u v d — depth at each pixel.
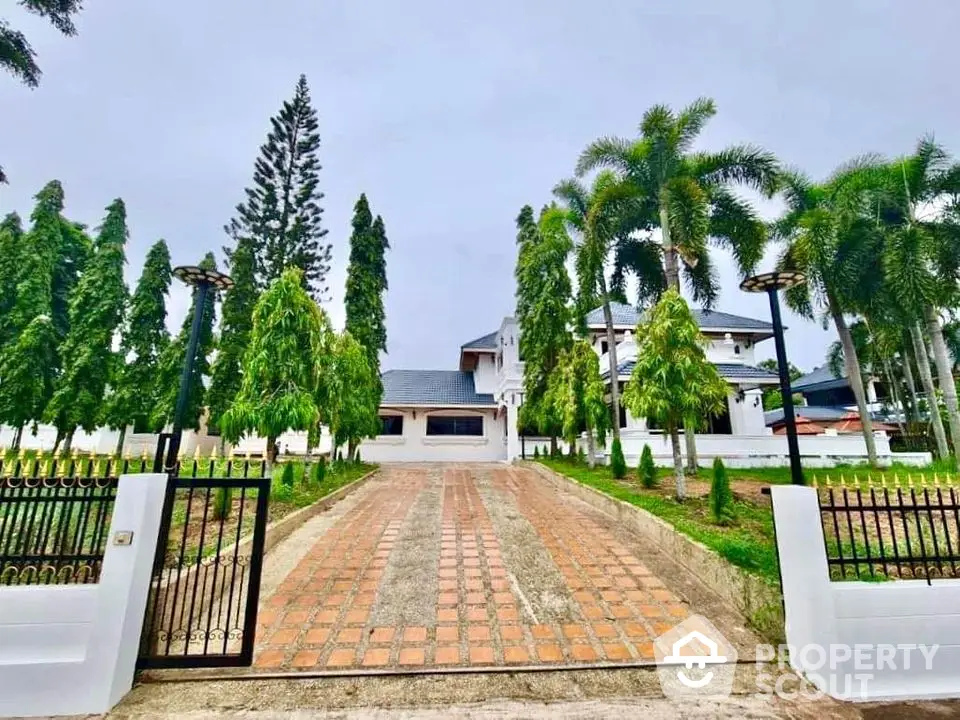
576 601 4.98
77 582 3.63
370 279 18.28
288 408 8.16
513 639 4.19
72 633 3.35
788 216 14.85
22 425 17.08
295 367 8.48
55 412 16.88
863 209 13.20
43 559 3.61
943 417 21.44
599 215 12.89
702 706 3.31
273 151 23.97
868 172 13.21
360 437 15.34
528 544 6.97
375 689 3.46
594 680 3.60
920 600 3.72
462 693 3.42
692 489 9.73
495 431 24.05
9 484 3.67
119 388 18.47
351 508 9.52
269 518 7.34
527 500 10.49
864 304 13.53
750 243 13.44
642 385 8.59
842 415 28.52
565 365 14.20
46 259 20.89
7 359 17.20
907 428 23.52
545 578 5.62
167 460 4.35
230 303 20.33
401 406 23.39
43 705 3.18
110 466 3.94
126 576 3.49
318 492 9.92
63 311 22.69
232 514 7.50
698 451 14.71
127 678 3.41
